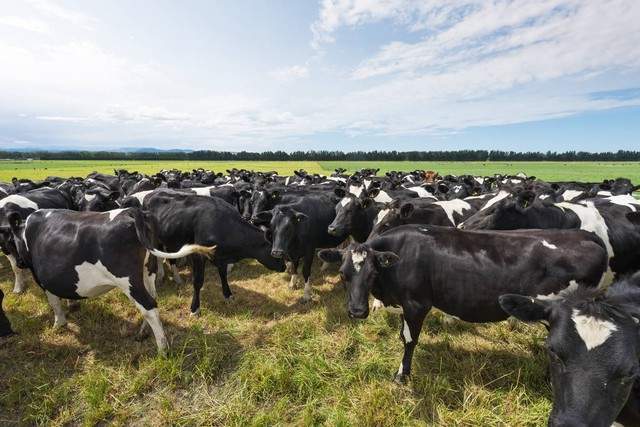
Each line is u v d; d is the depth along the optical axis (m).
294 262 8.88
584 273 4.66
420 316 5.21
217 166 77.19
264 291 8.78
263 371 5.25
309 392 4.97
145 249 5.73
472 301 4.89
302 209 8.98
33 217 6.10
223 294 8.27
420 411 4.68
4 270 10.39
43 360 5.79
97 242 5.52
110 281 5.69
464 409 4.63
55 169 59.94
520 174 27.77
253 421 4.50
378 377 5.35
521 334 6.40
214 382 5.30
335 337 6.41
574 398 2.98
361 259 5.03
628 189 15.74
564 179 50.28
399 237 5.32
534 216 6.95
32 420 4.63
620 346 2.98
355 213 8.82
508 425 4.41
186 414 4.71
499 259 4.80
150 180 16.17
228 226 7.72
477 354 5.86
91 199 11.73
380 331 6.58
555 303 3.46
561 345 3.14
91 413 4.61
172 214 7.97
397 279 5.18
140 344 6.20
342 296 8.48
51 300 6.52
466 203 8.97
